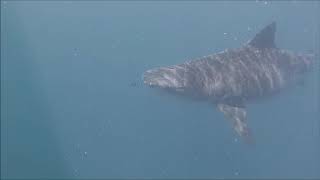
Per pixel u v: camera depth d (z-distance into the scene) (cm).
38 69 2830
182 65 1114
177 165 2127
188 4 4344
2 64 2916
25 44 3169
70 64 2838
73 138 2338
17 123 2423
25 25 3478
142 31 3403
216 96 1102
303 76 1330
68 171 2142
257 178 2070
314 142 2197
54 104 2527
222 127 2072
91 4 4016
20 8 3816
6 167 2144
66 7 3912
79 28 3409
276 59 1234
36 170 2134
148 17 3788
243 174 2083
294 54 1308
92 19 3622
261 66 1188
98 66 2786
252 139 1005
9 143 2306
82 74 2728
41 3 3978
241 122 1057
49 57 2980
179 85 1054
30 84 2702
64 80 2697
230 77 1118
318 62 1362
